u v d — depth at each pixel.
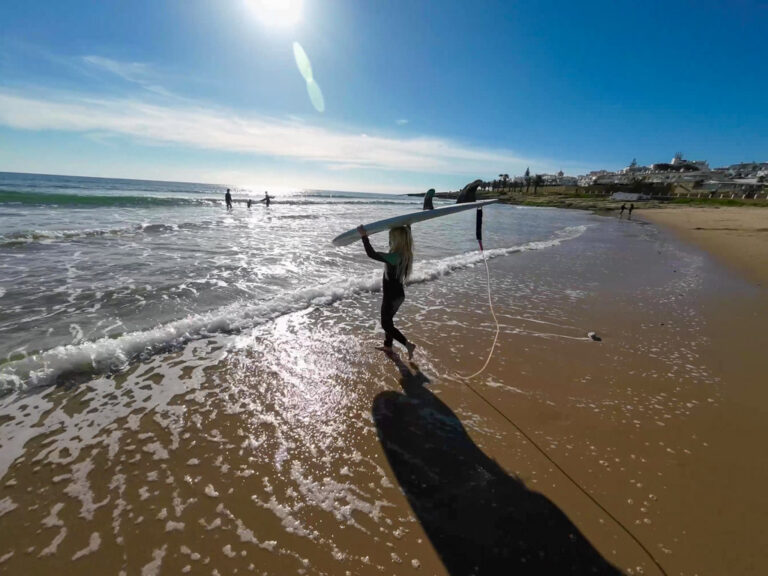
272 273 8.73
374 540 2.31
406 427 3.41
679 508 2.61
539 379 4.38
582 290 8.72
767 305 7.96
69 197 25.22
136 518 2.39
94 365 4.11
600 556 2.24
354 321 5.95
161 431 3.19
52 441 2.99
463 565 2.17
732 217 37.50
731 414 3.79
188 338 4.93
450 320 6.24
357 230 4.25
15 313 5.49
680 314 7.11
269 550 2.21
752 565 2.21
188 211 26.09
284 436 3.22
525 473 2.90
